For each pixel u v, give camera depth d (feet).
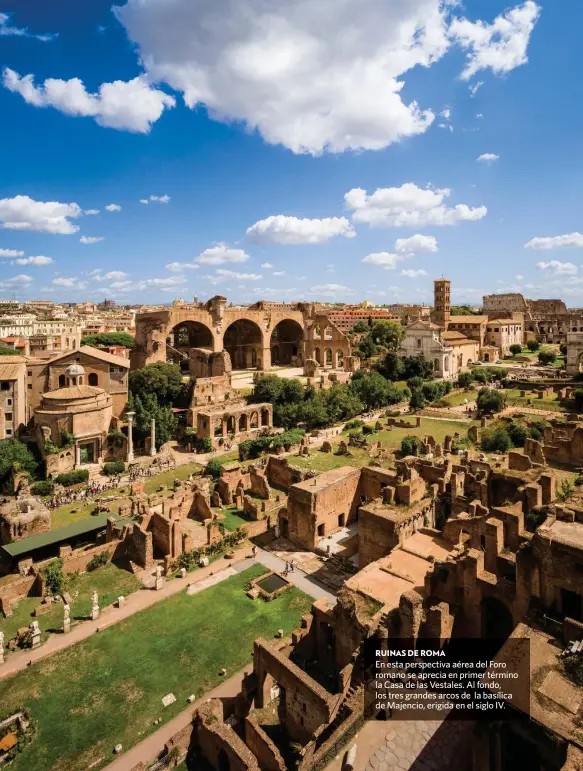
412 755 75.51
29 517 174.91
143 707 101.14
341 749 77.41
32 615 134.21
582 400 297.12
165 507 183.11
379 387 347.97
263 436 298.35
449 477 169.17
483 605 93.91
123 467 248.11
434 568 103.86
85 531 169.58
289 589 139.64
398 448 245.86
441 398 358.84
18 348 458.91
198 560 157.28
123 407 296.71
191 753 88.89
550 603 81.41
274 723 94.07
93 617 130.00
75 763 89.04
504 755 65.00
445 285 572.51
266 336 478.59
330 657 106.42
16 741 93.20
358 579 110.32
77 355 286.05
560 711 59.82
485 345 574.97
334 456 236.84
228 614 129.90
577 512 87.71
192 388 325.62
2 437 260.01
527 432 240.73
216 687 105.81
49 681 108.88
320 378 398.83
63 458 242.37
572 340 405.39
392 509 141.69
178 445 290.35
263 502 190.70
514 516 110.63
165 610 132.77
